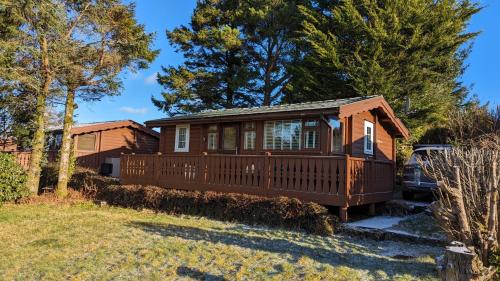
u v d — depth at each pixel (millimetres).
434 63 17953
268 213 9000
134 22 14594
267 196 9727
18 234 8242
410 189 11367
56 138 20875
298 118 11469
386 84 17266
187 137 15094
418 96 18094
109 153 22688
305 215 8438
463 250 3479
